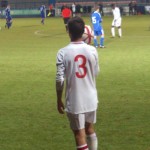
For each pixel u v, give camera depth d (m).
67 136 8.88
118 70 16.69
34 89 13.56
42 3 80.31
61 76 6.40
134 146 8.20
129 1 76.06
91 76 6.50
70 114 6.47
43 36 33.31
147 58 19.69
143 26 42.22
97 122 9.78
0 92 13.20
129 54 21.22
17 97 12.48
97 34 24.50
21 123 9.85
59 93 6.50
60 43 27.45
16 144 8.45
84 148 6.48
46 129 9.38
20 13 75.00
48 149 8.15
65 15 38.44
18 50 24.05
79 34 6.49
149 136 8.77
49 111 10.86
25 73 16.48
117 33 34.47
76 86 6.40
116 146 8.22
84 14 71.81
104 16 70.06
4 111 10.93
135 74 15.78
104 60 19.36
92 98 6.48
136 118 10.09
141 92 12.86
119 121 9.85
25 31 39.50
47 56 21.17
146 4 75.44
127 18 60.69
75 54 6.41
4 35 35.38
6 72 16.81
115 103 11.56
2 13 72.50
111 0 76.06
